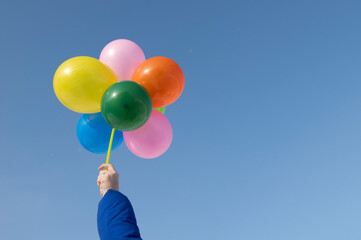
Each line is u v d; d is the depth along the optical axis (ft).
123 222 3.78
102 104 7.94
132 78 8.73
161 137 8.89
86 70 8.09
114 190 4.20
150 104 8.17
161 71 8.45
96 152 9.29
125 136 9.01
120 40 9.62
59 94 8.19
